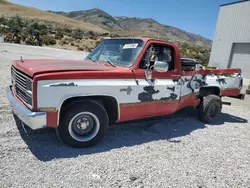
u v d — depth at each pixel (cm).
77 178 286
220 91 597
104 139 411
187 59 547
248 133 532
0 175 274
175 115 615
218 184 306
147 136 446
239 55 2375
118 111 387
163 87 439
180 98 488
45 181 273
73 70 340
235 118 665
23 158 317
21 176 278
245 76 2316
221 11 2572
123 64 411
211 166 352
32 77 309
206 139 462
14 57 1424
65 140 355
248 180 324
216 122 598
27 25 4750
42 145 360
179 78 477
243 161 380
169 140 435
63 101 327
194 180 309
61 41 3712
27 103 334
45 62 396
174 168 334
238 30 2356
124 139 421
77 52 2722
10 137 373
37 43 3081
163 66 404
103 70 364
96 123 372
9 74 884
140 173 312
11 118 446
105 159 339
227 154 401
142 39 424
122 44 448
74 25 10844
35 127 313
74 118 351
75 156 339
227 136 494
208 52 4175
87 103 355
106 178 292
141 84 402
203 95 574
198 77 537
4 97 577
